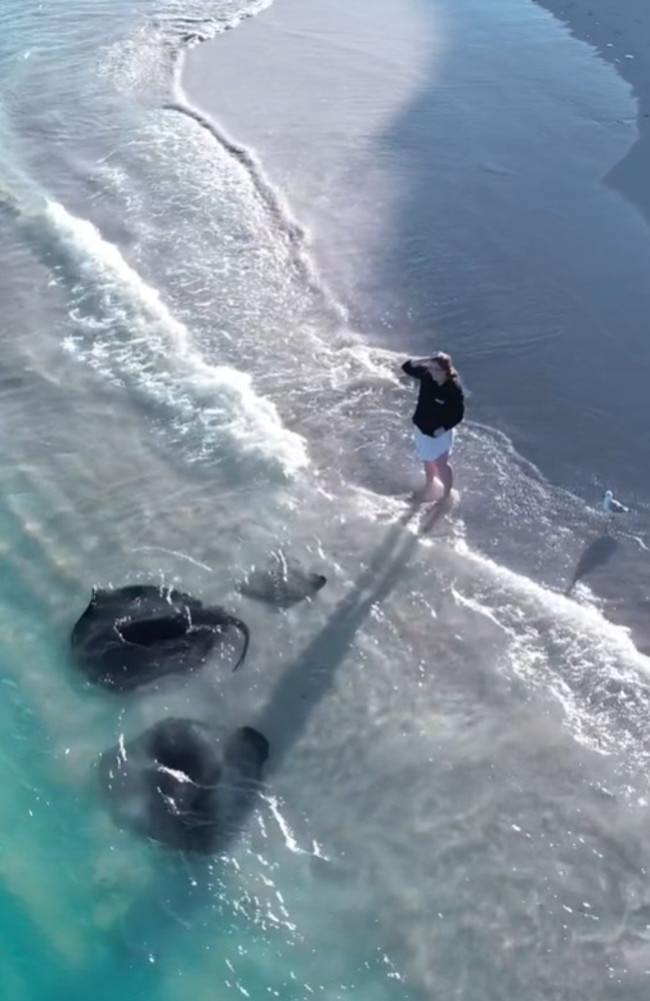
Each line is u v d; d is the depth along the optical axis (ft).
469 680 27.91
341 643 28.99
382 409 37.09
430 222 47.85
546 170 51.96
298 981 22.06
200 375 38.34
